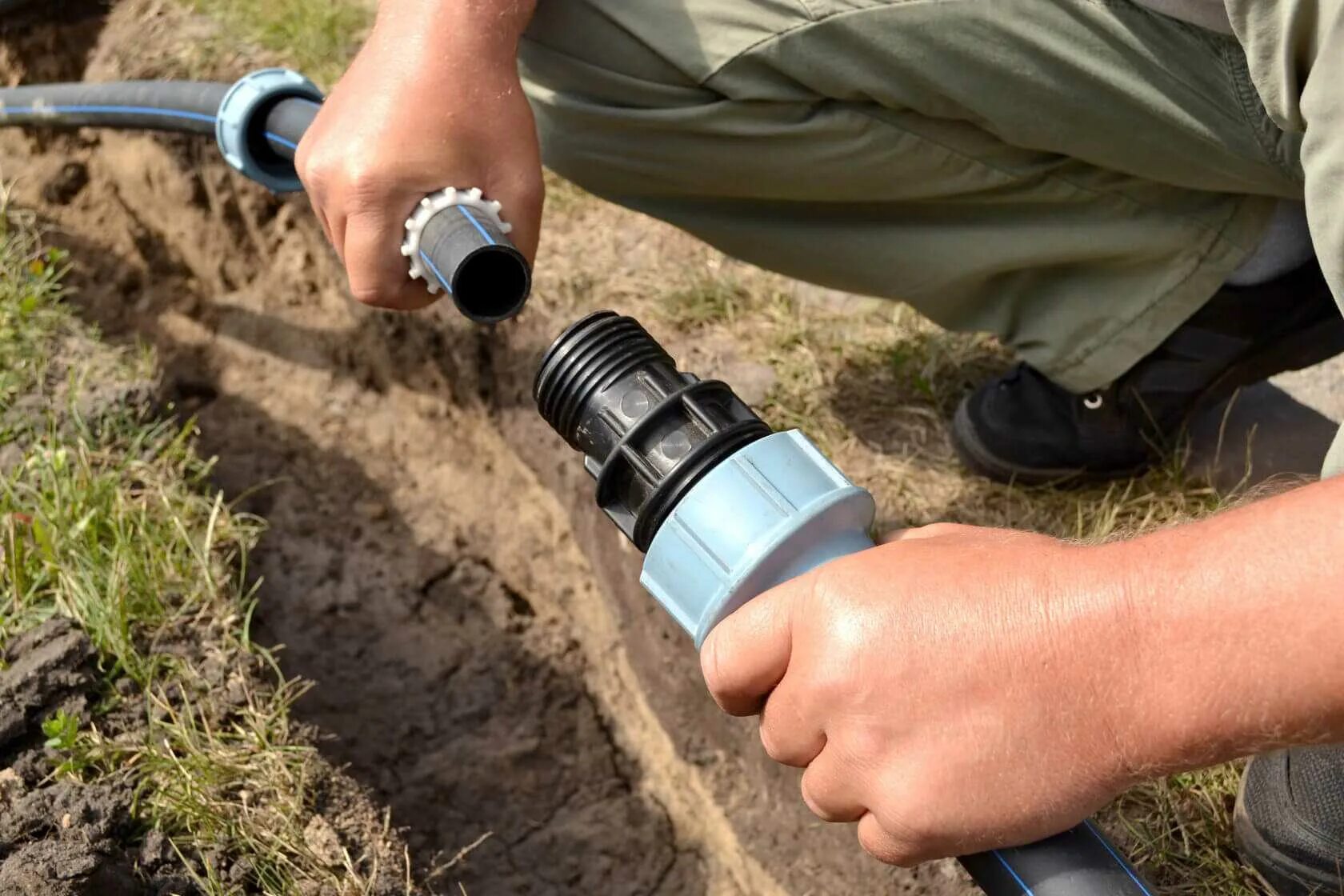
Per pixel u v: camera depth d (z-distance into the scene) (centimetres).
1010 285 156
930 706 79
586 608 211
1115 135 132
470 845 174
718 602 95
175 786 136
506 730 196
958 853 83
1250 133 126
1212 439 183
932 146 141
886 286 159
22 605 154
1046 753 77
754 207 159
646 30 138
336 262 251
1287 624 69
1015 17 125
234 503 189
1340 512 70
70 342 205
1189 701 72
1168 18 121
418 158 124
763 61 135
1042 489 179
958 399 197
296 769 144
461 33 127
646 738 194
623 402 104
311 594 211
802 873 168
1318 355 158
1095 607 75
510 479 229
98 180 277
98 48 276
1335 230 99
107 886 122
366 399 249
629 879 177
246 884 130
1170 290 147
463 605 215
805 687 84
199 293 272
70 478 169
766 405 197
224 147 162
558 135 155
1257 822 125
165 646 155
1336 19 93
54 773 135
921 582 81
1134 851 137
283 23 267
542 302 222
